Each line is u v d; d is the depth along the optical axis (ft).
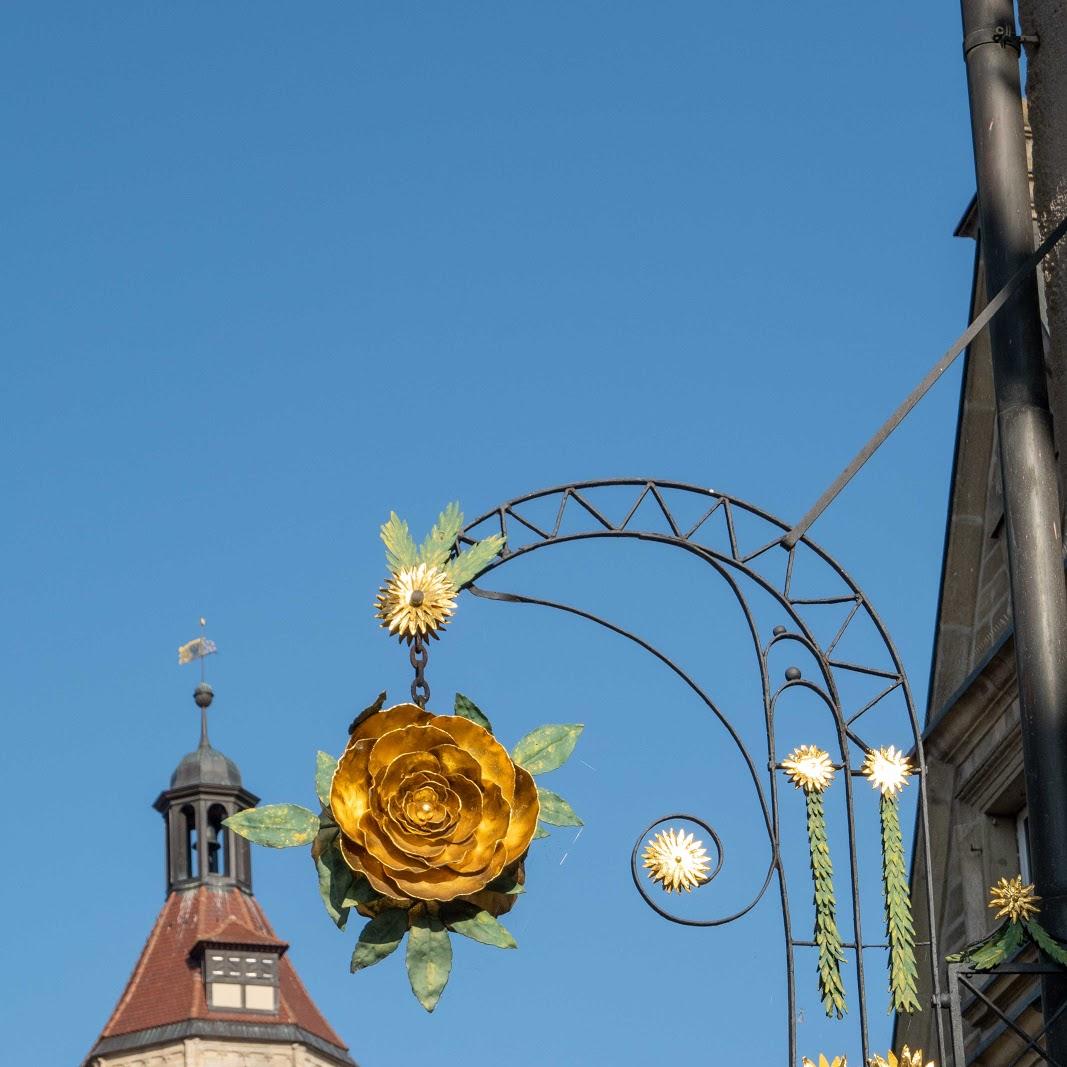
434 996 35.06
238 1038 364.99
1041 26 46.98
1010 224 43.11
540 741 36.76
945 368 38.91
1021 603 40.55
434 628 37.22
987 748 76.13
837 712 38.68
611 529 39.14
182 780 396.16
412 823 35.55
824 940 37.17
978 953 37.55
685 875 36.47
